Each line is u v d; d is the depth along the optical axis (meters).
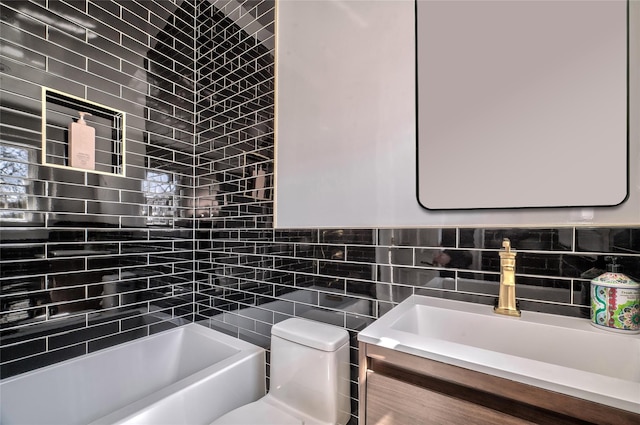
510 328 0.84
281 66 1.47
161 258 1.76
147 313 1.69
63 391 1.32
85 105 1.47
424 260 1.09
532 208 0.92
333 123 1.31
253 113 1.59
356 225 1.25
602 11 0.83
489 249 0.98
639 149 0.78
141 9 1.68
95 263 1.48
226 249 1.74
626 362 0.69
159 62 1.76
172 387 1.13
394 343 0.71
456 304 0.99
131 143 1.63
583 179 0.85
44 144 1.33
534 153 0.92
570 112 0.87
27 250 1.27
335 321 1.29
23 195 1.26
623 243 0.79
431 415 0.66
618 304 0.73
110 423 0.92
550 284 0.89
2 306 1.21
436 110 1.08
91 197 1.47
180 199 1.87
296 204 1.42
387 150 1.18
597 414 0.50
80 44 1.44
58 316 1.35
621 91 0.80
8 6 1.23
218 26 1.79
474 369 0.61
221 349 1.58
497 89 0.98
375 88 1.21
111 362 1.49
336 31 1.31
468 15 1.03
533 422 0.55
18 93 1.25
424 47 1.10
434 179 1.08
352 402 1.22
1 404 1.17
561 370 0.57
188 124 1.92
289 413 1.13
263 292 1.55
